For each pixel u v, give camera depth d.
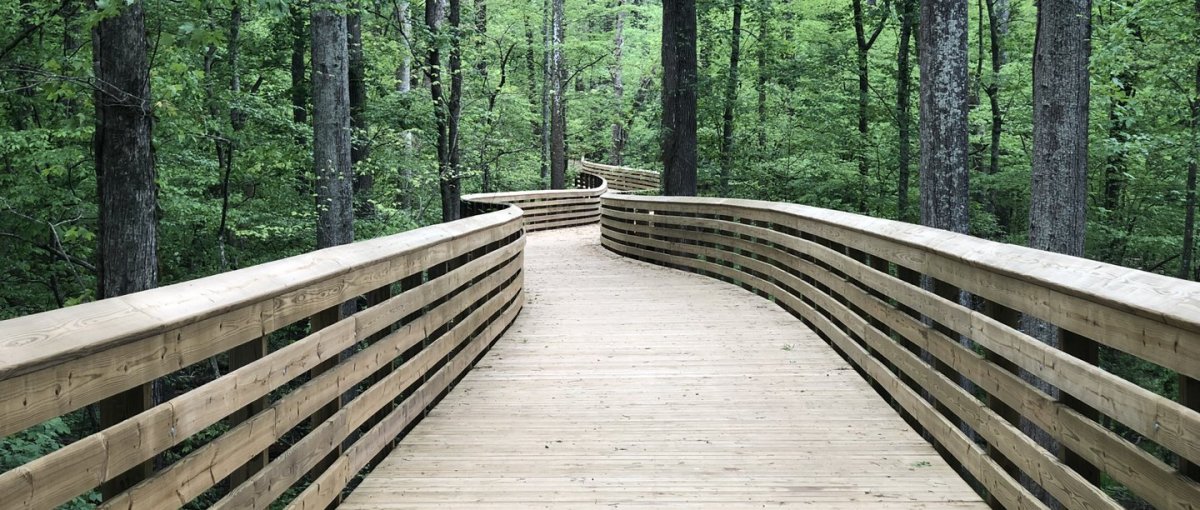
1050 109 8.43
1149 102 14.36
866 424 5.02
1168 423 2.29
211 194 12.80
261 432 2.87
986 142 21.34
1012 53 20.77
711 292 10.66
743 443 4.69
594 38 40.91
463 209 18.55
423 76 23.75
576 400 5.62
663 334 7.89
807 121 20.98
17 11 8.85
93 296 9.35
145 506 2.18
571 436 4.84
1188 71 12.93
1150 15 12.09
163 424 2.26
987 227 19.72
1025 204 21.17
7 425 1.72
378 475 4.21
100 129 7.29
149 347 2.23
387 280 4.29
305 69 17.09
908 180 21.25
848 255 6.45
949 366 4.23
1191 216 16.81
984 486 3.74
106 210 7.28
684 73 15.44
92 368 1.99
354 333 3.81
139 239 7.33
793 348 7.20
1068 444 2.91
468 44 19.98
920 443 4.66
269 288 2.90
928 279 8.48
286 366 3.08
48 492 1.82
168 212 10.96
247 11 11.31
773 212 9.22
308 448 3.30
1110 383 2.60
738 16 22.09
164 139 10.38
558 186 33.62
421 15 23.33
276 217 12.71
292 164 12.69
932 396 4.52
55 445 5.99
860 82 21.19
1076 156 8.39
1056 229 8.45
